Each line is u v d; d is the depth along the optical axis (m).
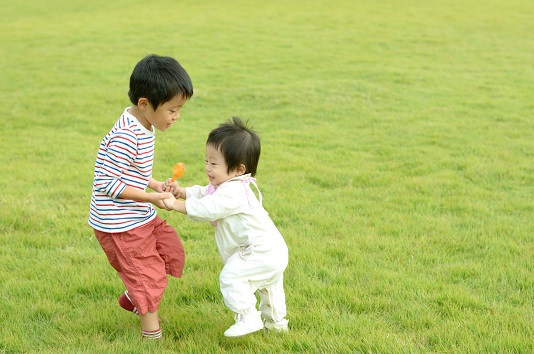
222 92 11.98
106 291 4.38
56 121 9.86
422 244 5.21
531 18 21.52
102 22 21.03
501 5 24.39
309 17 21.97
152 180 3.88
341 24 20.59
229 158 3.55
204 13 22.88
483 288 4.39
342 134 9.29
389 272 4.60
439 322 3.87
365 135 9.22
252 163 3.62
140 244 3.61
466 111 10.56
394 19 21.50
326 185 6.98
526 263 4.83
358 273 4.61
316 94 11.74
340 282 4.46
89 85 12.52
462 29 19.59
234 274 3.53
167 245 3.83
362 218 5.81
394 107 10.89
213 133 3.61
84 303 4.18
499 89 12.32
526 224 5.70
